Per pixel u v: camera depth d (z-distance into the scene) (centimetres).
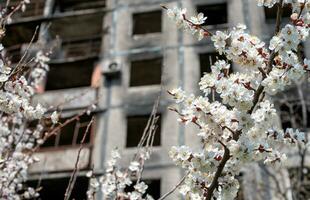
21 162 874
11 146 904
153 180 1559
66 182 1672
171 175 1545
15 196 893
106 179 726
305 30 425
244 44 436
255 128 420
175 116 1684
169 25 1997
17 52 2045
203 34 455
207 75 427
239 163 443
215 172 443
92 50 2120
